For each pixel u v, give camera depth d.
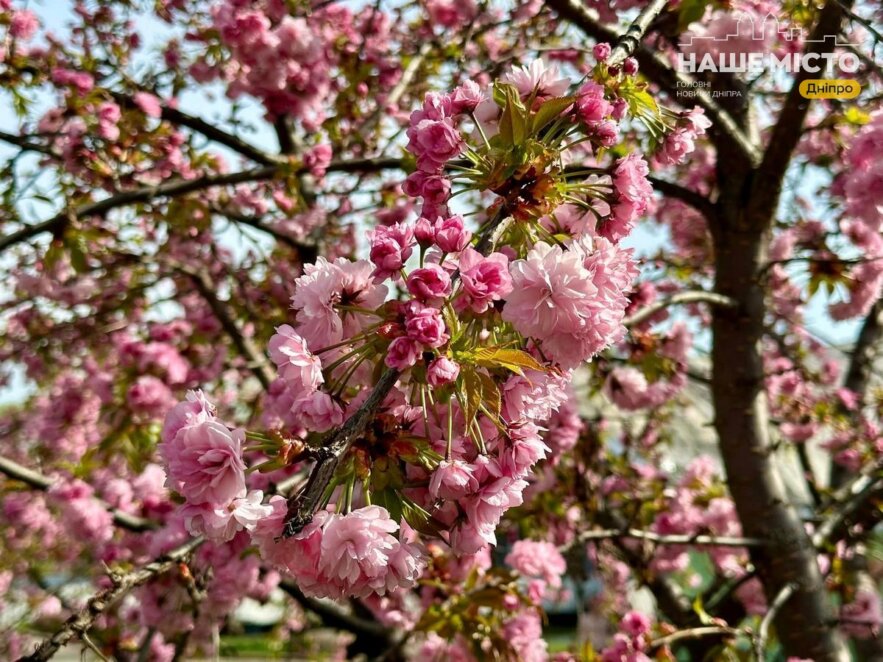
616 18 3.32
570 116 1.70
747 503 3.66
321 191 5.65
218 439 1.26
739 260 3.67
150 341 5.20
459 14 4.81
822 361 6.65
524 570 3.30
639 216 1.73
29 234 3.59
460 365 1.36
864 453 4.99
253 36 4.09
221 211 4.55
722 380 3.74
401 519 1.53
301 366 1.37
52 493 3.94
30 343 5.80
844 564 4.56
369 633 4.70
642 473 5.39
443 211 1.68
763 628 3.03
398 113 5.21
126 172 4.21
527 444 1.44
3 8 4.02
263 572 3.99
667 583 4.96
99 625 4.24
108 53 4.75
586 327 1.44
